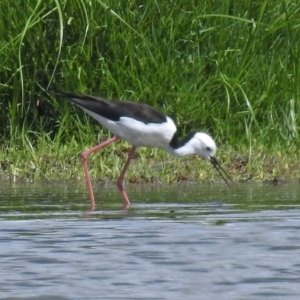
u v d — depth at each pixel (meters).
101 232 8.80
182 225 9.17
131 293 6.62
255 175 13.22
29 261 7.56
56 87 13.92
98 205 10.70
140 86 13.96
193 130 13.78
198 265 7.44
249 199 11.12
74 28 14.01
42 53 13.95
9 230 8.90
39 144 13.76
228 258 7.68
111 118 11.78
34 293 6.62
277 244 8.21
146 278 7.04
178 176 13.15
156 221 9.45
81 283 6.89
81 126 13.98
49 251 7.93
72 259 7.64
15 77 13.74
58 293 6.62
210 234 8.66
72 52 13.98
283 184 12.75
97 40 14.02
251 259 7.64
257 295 6.59
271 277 7.07
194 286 6.82
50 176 13.16
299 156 13.92
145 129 11.84
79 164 13.38
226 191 11.98
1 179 13.05
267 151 13.98
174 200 11.12
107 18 13.95
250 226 9.09
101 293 6.63
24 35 13.72
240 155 13.83
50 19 13.91
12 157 13.48
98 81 14.01
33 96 13.98
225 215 9.82
